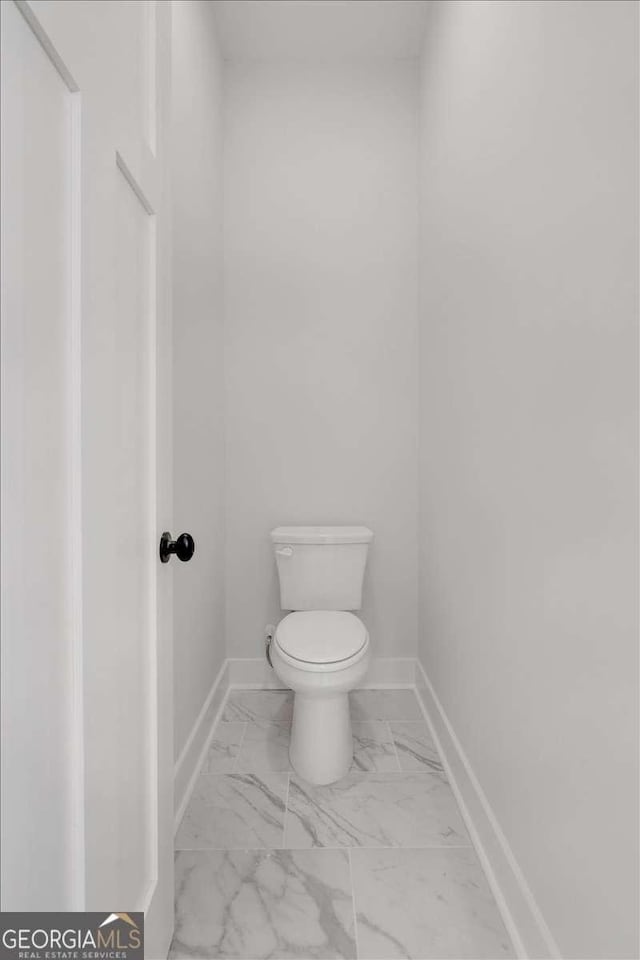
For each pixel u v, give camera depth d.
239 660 2.59
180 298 1.78
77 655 0.66
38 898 0.58
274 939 1.23
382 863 1.46
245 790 1.79
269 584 2.58
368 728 2.21
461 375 1.76
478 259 1.57
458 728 1.78
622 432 0.82
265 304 2.55
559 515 1.03
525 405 1.20
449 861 1.47
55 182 0.60
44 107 0.57
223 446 2.50
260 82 2.54
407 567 2.59
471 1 1.63
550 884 1.06
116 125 0.78
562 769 1.02
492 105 1.44
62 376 0.62
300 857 1.48
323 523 2.57
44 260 0.58
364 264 2.55
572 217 0.98
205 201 2.12
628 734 0.81
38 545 0.57
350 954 1.19
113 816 0.79
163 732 1.11
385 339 2.56
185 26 1.81
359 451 2.57
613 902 0.84
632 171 0.79
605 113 0.86
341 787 1.81
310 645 1.82
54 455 0.61
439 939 1.23
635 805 0.79
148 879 1.04
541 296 1.12
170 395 1.17
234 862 1.46
